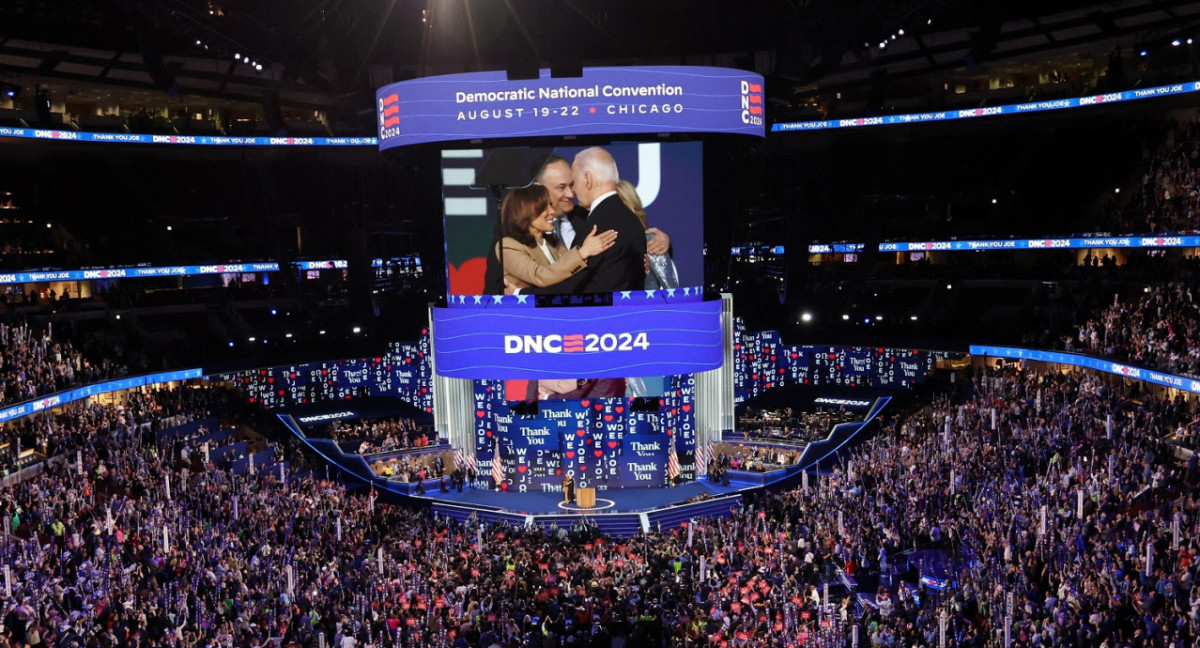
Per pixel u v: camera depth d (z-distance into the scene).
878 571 35.59
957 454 44.06
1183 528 30.33
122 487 42.44
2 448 43.97
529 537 44.31
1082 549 30.75
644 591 34.47
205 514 41.19
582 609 31.72
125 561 33.88
